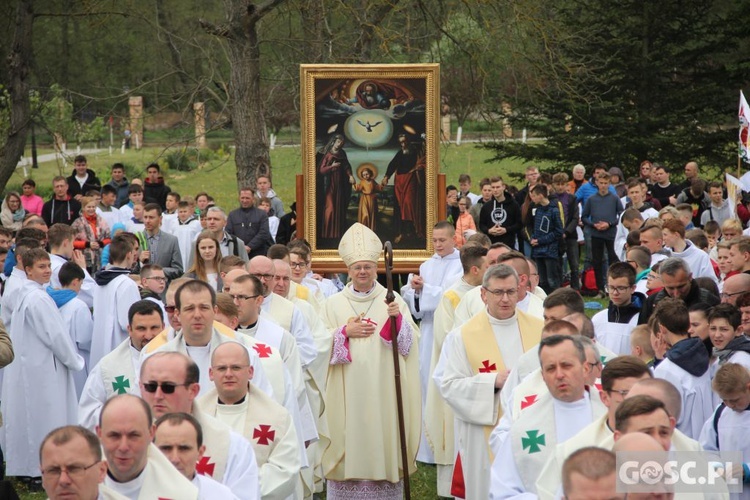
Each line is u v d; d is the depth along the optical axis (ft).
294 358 43.55
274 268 48.49
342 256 52.24
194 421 28.14
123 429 25.90
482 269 51.03
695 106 141.90
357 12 114.01
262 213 87.66
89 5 129.08
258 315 43.78
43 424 53.98
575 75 131.44
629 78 141.69
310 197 70.03
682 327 38.78
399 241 70.44
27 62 130.31
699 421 37.91
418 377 51.72
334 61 116.88
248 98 109.19
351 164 70.13
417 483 54.08
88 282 60.54
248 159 109.50
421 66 69.51
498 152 147.33
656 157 139.64
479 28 125.18
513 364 43.04
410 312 55.01
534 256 93.91
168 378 30.66
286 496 34.58
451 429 50.24
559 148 140.15
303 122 69.82
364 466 50.26
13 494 29.84
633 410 25.76
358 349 50.57
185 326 37.42
